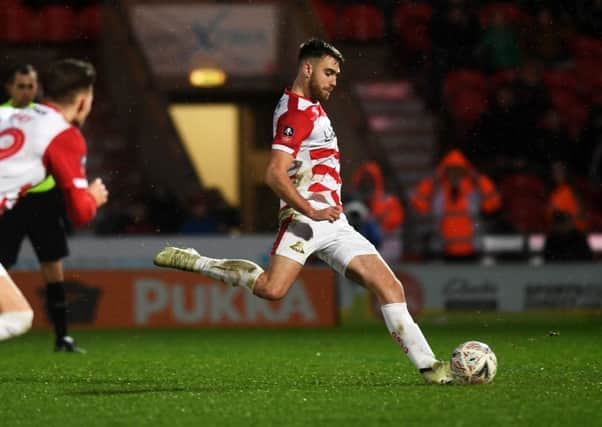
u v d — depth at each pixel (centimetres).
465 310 5256
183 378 2662
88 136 7094
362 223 5125
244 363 3103
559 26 7250
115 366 3031
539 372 2716
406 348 2331
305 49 2286
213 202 6003
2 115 2047
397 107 7294
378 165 7150
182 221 6044
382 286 2303
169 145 7288
